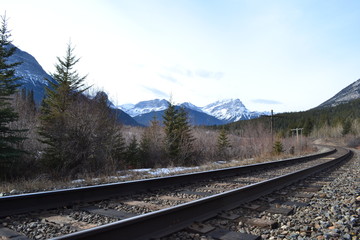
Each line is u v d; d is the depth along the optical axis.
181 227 3.87
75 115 13.23
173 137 21.12
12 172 11.15
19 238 3.46
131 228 3.28
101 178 9.43
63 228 3.88
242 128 42.62
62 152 12.15
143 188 7.00
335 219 4.58
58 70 14.07
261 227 4.17
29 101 16.95
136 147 18.67
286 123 150.38
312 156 23.72
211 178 9.67
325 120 138.38
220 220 4.43
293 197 6.65
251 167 12.76
